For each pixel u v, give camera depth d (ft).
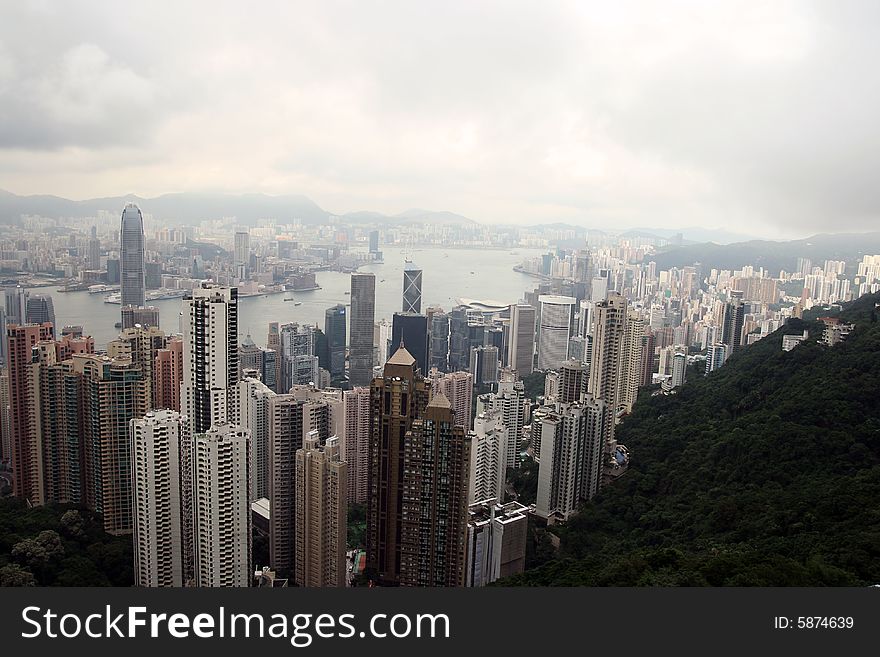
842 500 155.33
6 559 149.48
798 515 157.89
